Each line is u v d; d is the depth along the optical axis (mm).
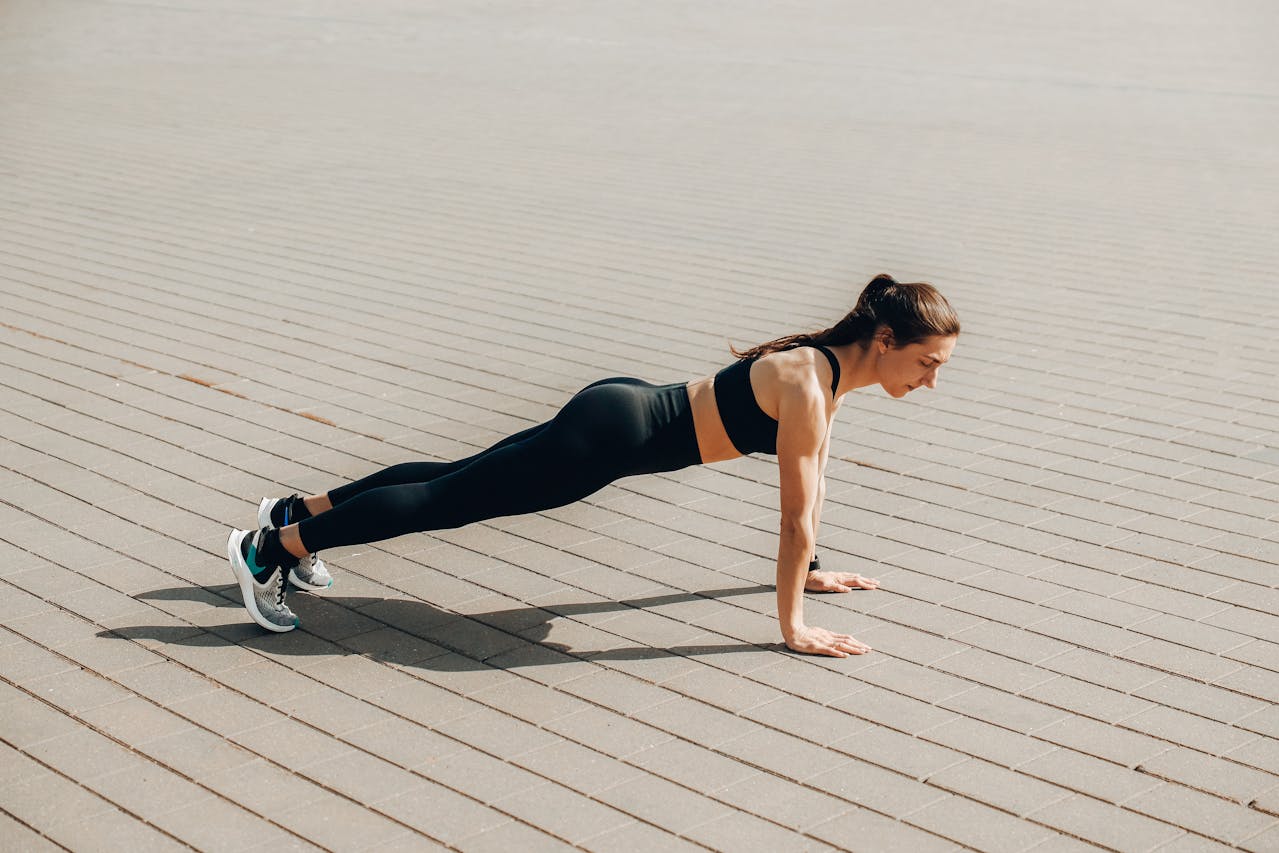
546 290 9438
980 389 7586
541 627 4891
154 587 5129
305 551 4691
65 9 25234
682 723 4273
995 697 4449
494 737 4176
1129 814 3832
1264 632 4906
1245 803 3889
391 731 4199
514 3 28656
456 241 10750
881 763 4066
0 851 3590
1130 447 6734
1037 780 3992
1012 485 6262
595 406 4496
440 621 4926
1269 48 23438
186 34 22891
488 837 3689
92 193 12180
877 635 4867
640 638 4816
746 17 27188
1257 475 6375
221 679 4480
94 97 17031
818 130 15891
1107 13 28594
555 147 14633
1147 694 4480
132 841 3646
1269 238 11086
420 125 15711
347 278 9664
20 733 4141
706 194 12562
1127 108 17531
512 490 4539
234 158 13750
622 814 3801
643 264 10156
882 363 4531
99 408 7059
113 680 4457
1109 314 9016
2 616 4871
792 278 9812
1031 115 17016
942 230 11320
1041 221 11656
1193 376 7801
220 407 7109
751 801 3871
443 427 6887
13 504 5852
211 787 3893
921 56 22188
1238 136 15656
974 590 5223
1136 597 5168
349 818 3764
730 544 5633
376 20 25375
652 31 24812
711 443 4574
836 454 6648
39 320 8562
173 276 9633
